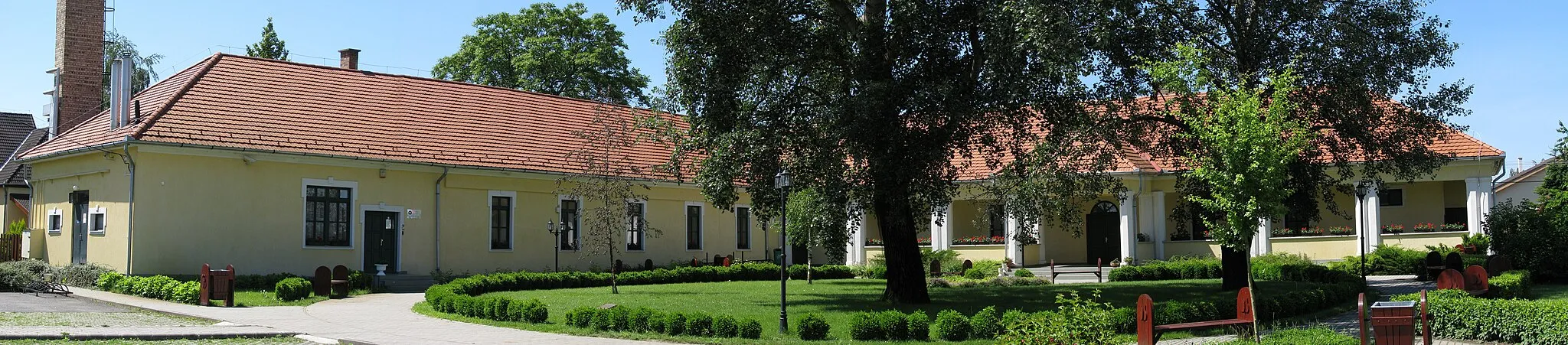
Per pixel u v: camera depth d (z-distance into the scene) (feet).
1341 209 119.85
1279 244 117.60
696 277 104.27
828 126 63.41
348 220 95.55
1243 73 66.64
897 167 61.87
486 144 107.55
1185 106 53.57
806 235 92.32
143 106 95.55
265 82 99.30
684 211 122.42
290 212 91.97
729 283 101.04
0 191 122.11
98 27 107.34
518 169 105.81
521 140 111.45
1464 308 51.72
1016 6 57.67
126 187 84.69
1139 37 67.72
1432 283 89.20
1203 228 119.14
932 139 62.80
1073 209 82.79
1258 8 68.64
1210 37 68.80
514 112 116.06
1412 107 73.20
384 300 78.74
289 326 58.59
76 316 61.11
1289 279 93.71
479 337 54.24
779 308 67.62
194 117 89.35
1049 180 79.82
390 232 98.02
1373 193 111.96
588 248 110.93
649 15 65.72
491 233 105.09
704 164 67.82
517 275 89.20
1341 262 107.14
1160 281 99.91
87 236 90.84
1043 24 57.00
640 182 114.32
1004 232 129.29
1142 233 118.01
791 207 92.94
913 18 63.41
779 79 66.59
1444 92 72.33
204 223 87.10
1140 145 78.54
